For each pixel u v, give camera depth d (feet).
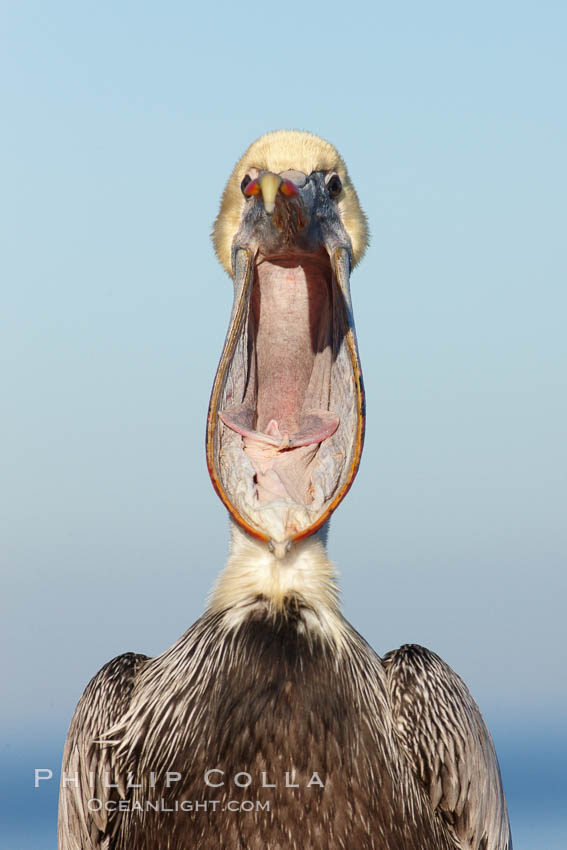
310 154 28.68
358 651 26.71
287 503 25.08
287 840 24.48
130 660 29.12
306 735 24.79
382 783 25.50
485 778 28.17
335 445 26.55
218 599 26.48
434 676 27.91
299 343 28.76
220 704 25.25
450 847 27.43
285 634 25.46
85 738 28.07
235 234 29.35
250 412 27.71
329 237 28.32
